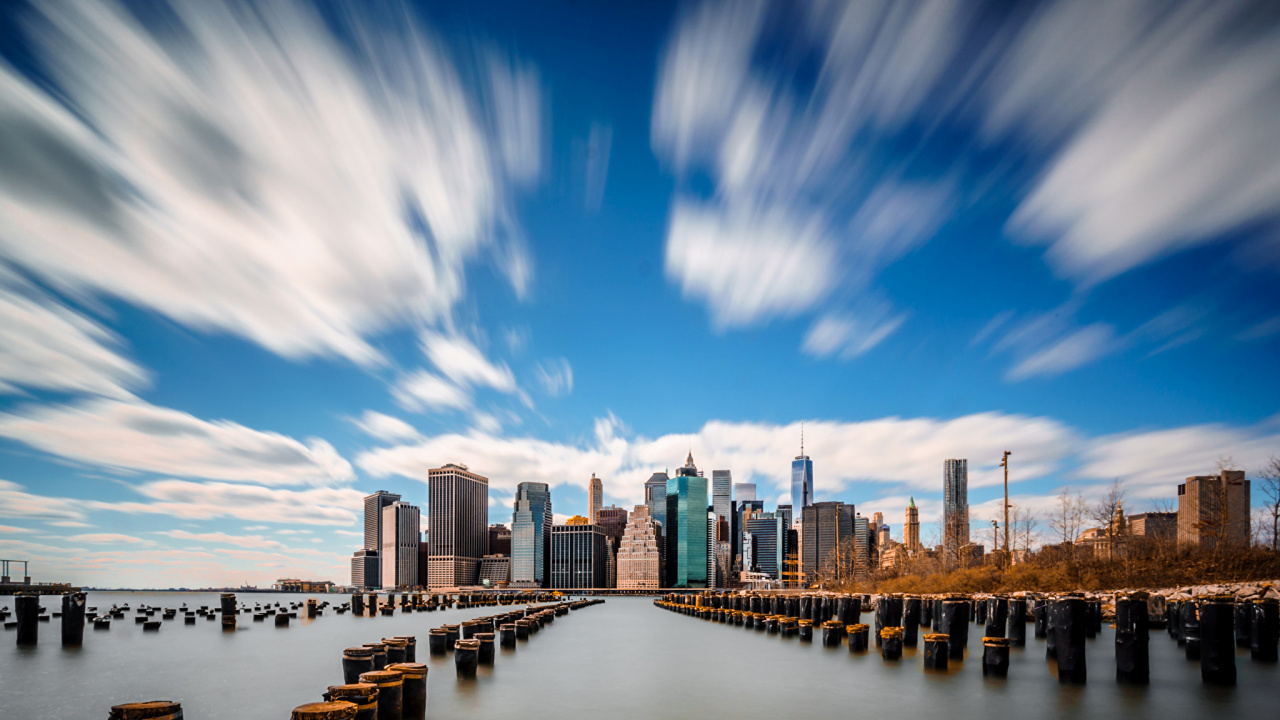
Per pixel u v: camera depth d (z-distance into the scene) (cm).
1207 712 1948
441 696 2308
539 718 1962
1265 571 5372
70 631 4075
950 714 1986
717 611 7031
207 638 4659
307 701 2264
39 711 2117
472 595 11225
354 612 8150
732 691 2400
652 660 3316
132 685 2595
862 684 2533
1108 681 2470
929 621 5247
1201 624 2402
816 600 5534
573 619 7650
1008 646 2606
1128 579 5928
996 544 8319
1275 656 2805
